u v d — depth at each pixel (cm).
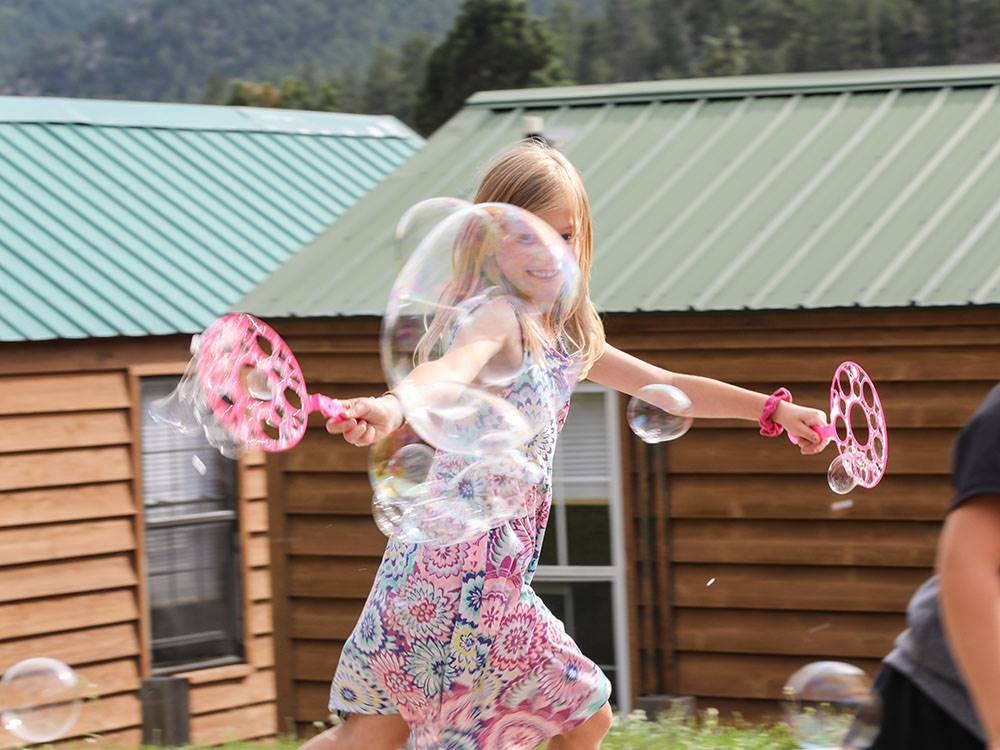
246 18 13075
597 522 923
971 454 261
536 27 5188
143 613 1127
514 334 322
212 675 1169
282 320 983
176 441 1171
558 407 338
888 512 848
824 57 5700
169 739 1023
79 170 1306
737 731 658
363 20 12738
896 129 995
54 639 1081
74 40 13700
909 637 297
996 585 254
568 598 930
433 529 327
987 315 824
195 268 1230
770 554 876
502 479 329
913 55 5512
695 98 1090
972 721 285
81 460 1105
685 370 891
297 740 888
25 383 1080
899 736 294
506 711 343
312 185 1443
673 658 899
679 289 888
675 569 902
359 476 977
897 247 877
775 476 876
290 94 7075
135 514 1129
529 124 1052
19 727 583
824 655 862
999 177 919
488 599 332
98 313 1125
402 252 408
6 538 1063
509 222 326
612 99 1108
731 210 952
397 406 289
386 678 342
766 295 864
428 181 1074
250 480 1205
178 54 13100
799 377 866
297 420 281
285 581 995
